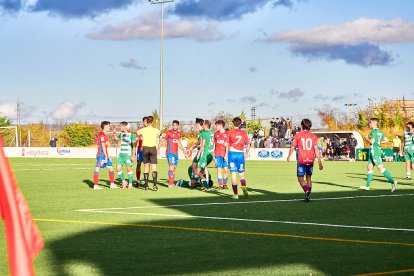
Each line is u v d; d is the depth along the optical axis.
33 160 40.97
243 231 8.86
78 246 7.55
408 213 11.10
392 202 13.14
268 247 7.51
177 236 8.38
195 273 6.00
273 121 49.38
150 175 23.72
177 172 25.91
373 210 11.60
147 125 16.62
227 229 9.06
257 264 6.44
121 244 7.72
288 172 26.12
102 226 9.36
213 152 17.69
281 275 5.89
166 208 11.98
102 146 16.84
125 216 10.65
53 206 12.35
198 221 9.97
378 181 20.11
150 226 9.37
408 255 6.95
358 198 14.09
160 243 7.80
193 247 7.51
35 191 16.16
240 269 6.18
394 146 41.69
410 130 21.48
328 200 13.59
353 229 9.05
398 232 8.76
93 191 16.16
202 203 12.97
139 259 6.73
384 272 6.00
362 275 5.87
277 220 10.10
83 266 6.33
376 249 7.35
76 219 10.23
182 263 6.51
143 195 14.98
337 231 8.85
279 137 48.56
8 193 2.59
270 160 43.50
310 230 8.96
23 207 2.61
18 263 2.54
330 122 55.06
